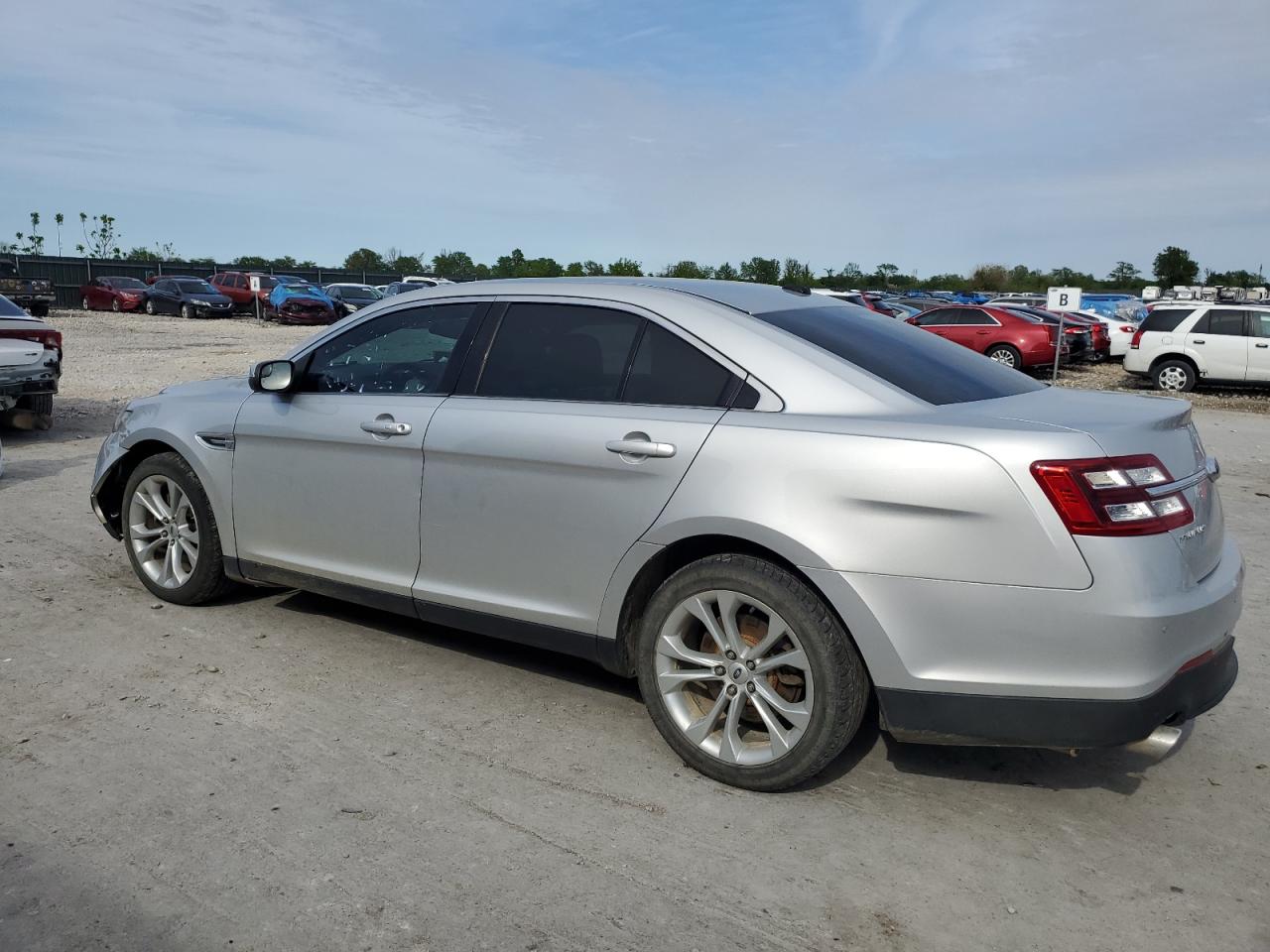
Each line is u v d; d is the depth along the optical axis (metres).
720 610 3.32
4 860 2.87
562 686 4.20
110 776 3.36
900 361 3.53
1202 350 19.27
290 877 2.82
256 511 4.62
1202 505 3.14
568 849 2.99
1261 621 5.20
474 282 4.25
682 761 3.56
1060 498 2.83
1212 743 3.78
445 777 3.41
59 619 4.85
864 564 3.03
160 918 2.63
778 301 3.83
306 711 3.90
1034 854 3.02
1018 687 2.92
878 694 3.07
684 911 2.71
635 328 3.68
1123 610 2.81
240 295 37.09
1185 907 2.77
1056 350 19.52
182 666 4.31
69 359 19.62
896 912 2.73
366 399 4.27
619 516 3.50
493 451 3.78
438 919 2.65
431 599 4.06
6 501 7.36
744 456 3.23
